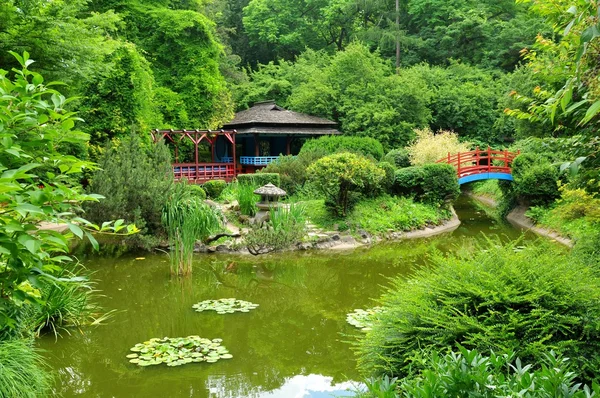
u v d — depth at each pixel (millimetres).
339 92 28656
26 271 2346
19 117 2402
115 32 23625
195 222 11930
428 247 13867
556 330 3742
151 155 13766
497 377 2377
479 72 32312
